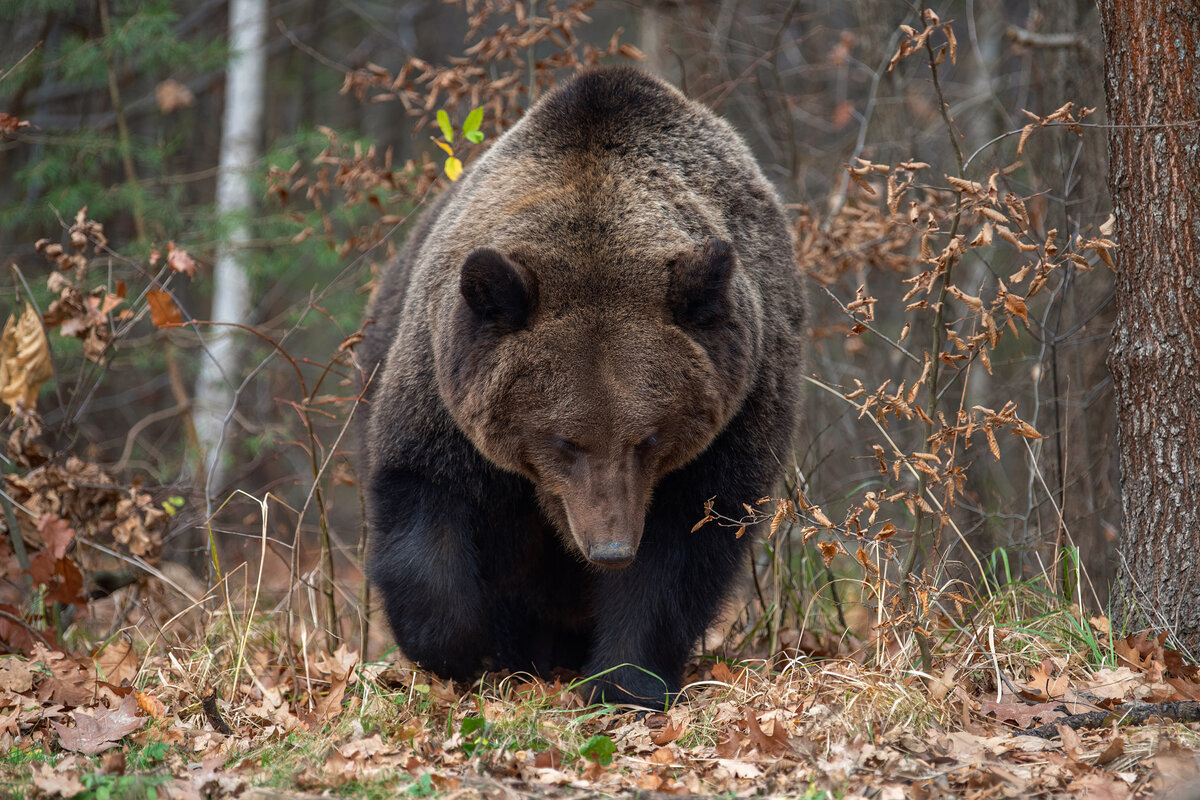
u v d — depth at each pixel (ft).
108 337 39.19
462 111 51.08
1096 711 26.50
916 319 51.42
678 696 30.78
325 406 65.77
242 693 31.04
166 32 66.03
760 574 42.91
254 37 76.33
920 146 63.31
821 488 45.91
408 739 26.78
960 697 27.25
